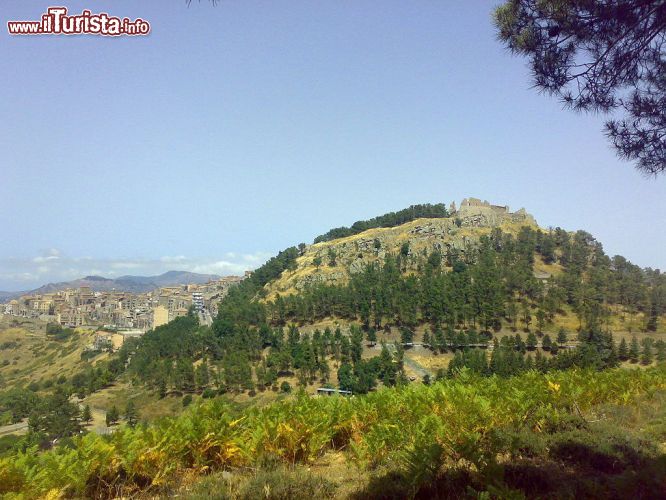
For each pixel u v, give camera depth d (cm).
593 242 14125
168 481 725
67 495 667
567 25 738
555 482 676
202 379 8688
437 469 669
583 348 6744
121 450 715
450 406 941
